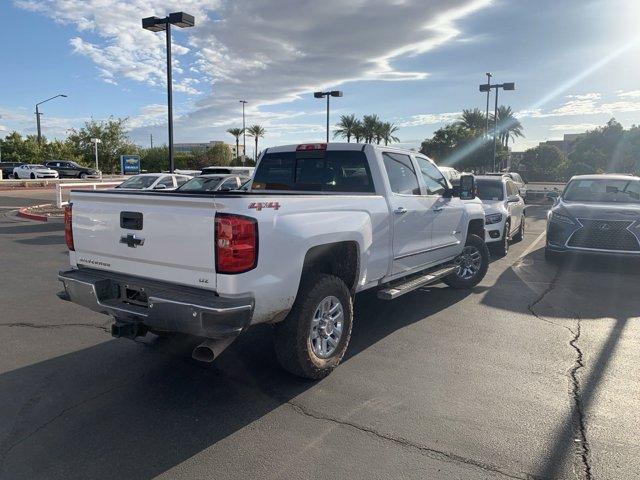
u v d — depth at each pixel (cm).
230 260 354
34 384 429
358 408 390
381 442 342
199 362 479
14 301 684
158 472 307
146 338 542
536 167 6462
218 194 373
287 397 409
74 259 463
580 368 467
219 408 389
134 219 404
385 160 560
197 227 366
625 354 502
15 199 2555
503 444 340
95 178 4622
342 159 564
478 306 679
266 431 356
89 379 440
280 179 616
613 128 6366
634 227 884
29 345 520
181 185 1578
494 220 1054
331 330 450
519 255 1115
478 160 4828
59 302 680
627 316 634
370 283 512
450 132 5106
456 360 486
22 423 364
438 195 658
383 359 488
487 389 423
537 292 759
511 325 596
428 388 425
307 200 416
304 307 411
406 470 311
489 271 927
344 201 460
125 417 375
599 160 5931
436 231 639
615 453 330
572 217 934
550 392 417
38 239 1278
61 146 6247
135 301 411
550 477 305
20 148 5956
